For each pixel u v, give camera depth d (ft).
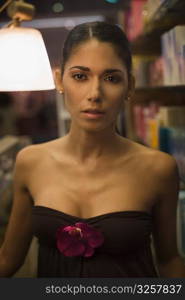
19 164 3.89
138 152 3.70
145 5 7.59
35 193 3.75
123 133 11.72
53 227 3.44
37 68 4.17
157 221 3.89
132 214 3.39
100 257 3.39
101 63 3.19
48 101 20.59
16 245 4.10
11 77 4.08
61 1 19.66
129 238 3.34
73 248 3.34
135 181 3.57
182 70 5.57
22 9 4.34
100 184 3.55
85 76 3.26
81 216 3.50
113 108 3.29
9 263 4.13
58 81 3.62
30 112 20.94
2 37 4.11
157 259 4.15
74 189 3.58
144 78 9.38
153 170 3.63
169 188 3.69
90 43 3.21
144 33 7.74
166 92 8.13
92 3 19.58
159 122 7.90
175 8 5.54
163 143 7.56
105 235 3.34
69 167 3.67
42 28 21.45
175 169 3.72
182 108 7.50
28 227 4.07
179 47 5.73
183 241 5.48
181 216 5.48
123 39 3.37
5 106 20.92
